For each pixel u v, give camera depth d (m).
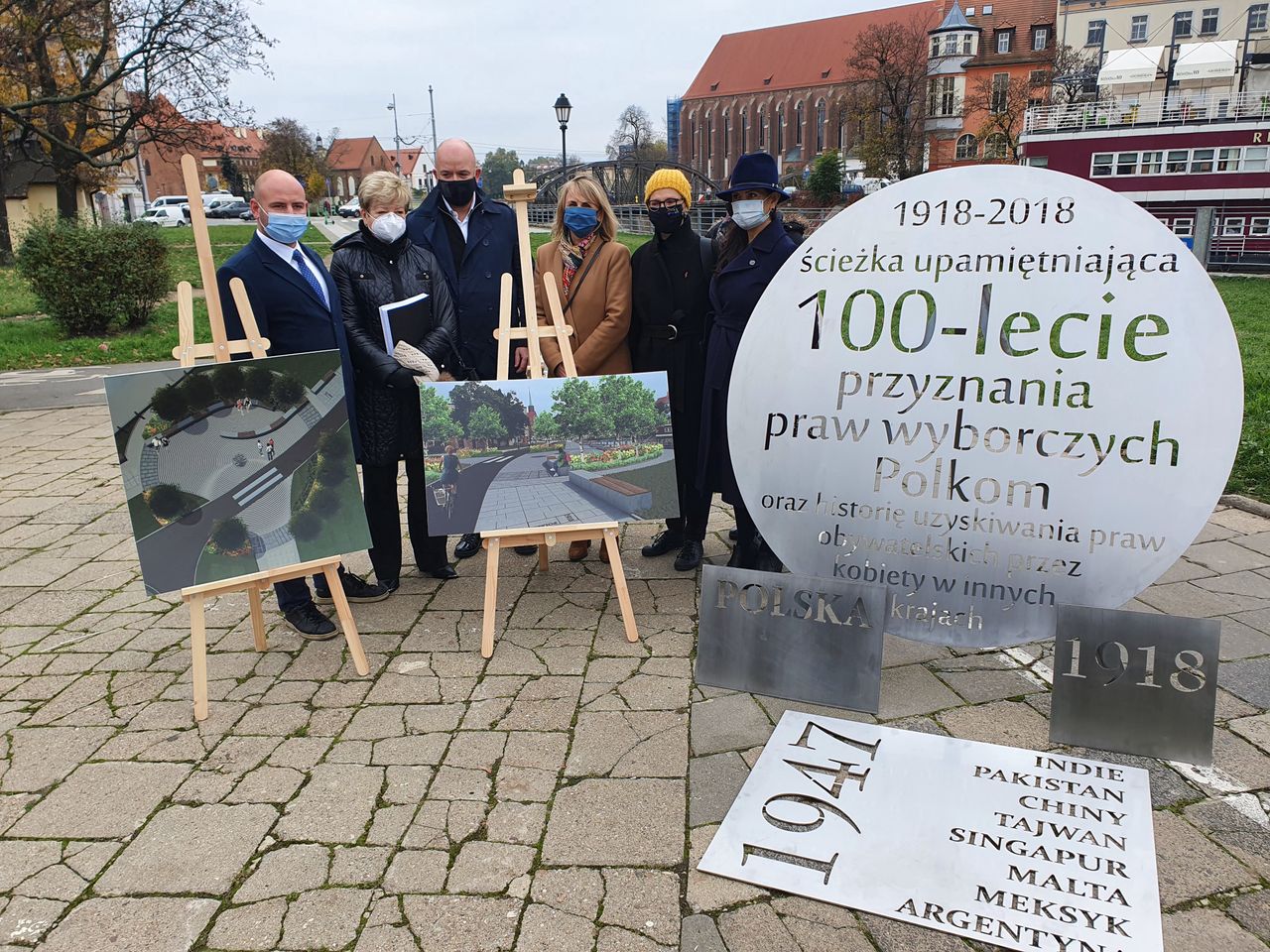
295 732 2.99
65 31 24.16
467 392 3.57
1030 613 3.02
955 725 2.92
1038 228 2.86
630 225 35.56
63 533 5.18
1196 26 51.38
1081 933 2.04
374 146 100.69
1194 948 1.99
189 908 2.19
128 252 13.73
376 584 4.22
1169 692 2.69
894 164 51.59
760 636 3.12
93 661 3.56
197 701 3.07
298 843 2.42
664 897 2.19
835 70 81.06
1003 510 2.99
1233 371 2.67
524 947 2.04
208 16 24.23
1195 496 2.76
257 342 3.31
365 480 4.00
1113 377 2.81
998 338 2.94
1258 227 28.39
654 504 3.64
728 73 89.75
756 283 3.77
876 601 2.96
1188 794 2.54
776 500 3.32
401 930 2.10
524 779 2.68
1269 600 3.75
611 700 3.13
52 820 2.55
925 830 2.39
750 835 2.39
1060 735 2.80
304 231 3.58
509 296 3.63
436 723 3.02
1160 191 29.64
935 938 2.05
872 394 3.12
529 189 3.60
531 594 4.12
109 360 11.97
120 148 28.67
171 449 3.09
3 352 12.18
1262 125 27.61
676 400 4.19
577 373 4.18
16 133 28.53
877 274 3.06
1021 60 56.25
